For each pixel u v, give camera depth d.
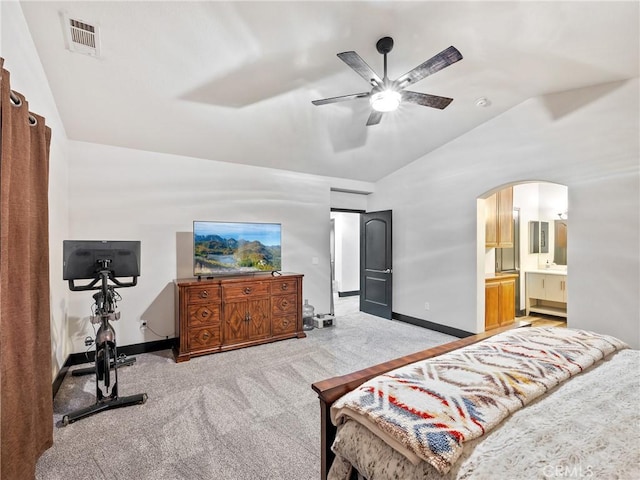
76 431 2.17
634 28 2.21
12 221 1.61
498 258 5.53
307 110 3.40
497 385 1.28
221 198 4.27
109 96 2.81
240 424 2.25
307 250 5.04
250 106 3.20
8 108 1.46
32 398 1.70
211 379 2.98
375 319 5.36
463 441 0.99
